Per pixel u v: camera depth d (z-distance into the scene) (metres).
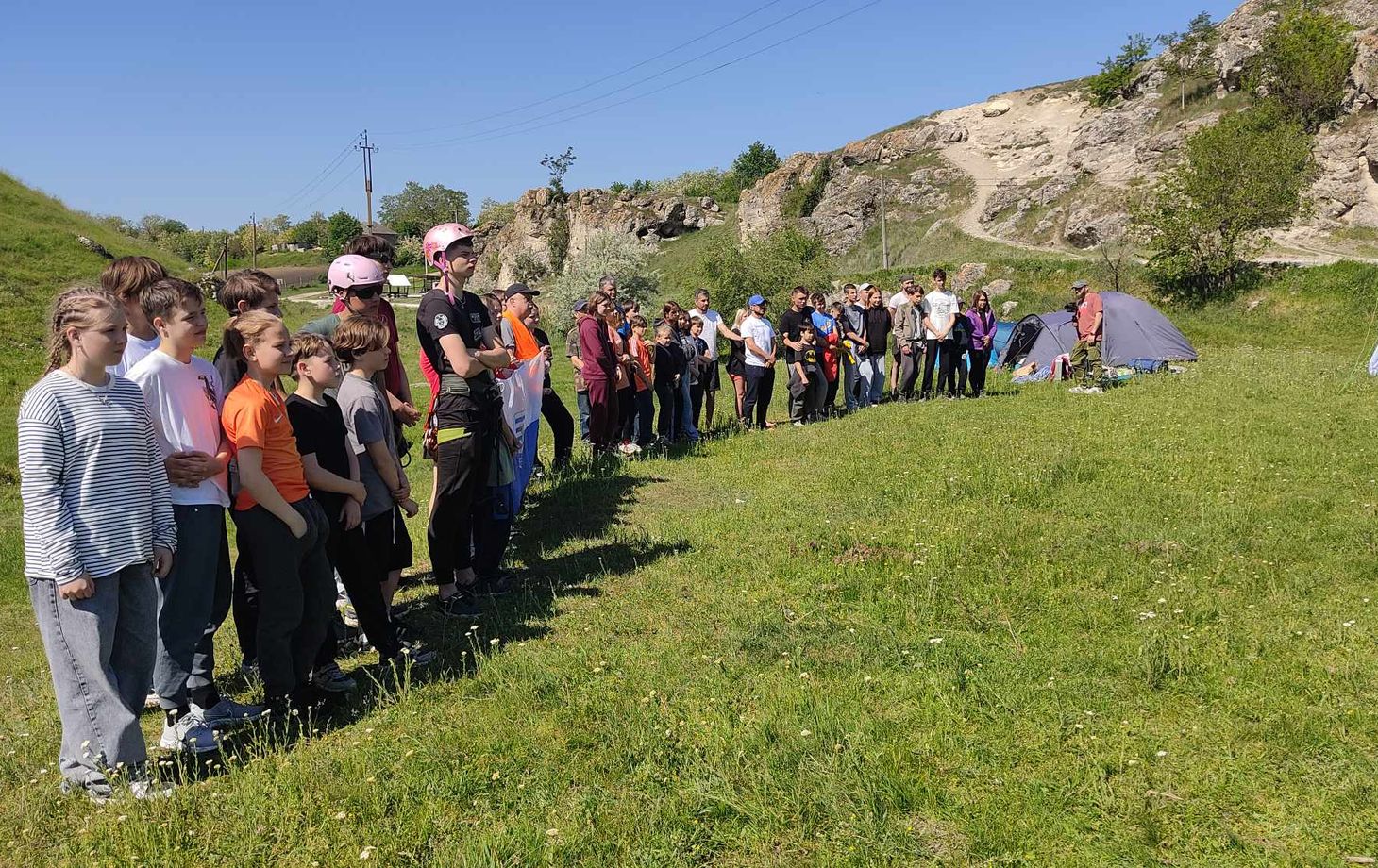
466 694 4.59
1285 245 35.72
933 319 15.01
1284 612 5.05
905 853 3.17
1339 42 41.47
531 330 10.11
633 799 3.53
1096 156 50.00
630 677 4.63
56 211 35.59
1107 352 18.94
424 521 9.19
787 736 3.90
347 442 4.94
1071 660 4.55
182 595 4.20
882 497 8.13
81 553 3.69
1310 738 3.73
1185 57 52.09
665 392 11.76
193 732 4.19
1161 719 3.99
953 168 57.81
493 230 82.44
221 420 4.30
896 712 4.13
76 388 3.73
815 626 5.15
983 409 13.16
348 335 5.26
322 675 4.78
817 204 62.19
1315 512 6.93
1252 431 10.26
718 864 3.19
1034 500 7.68
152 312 4.20
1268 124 40.50
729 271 35.56
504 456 6.16
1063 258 39.12
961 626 5.11
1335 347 24.36
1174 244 30.42
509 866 3.16
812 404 13.26
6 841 3.49
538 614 5.68
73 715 3.76
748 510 7.91
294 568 4.37
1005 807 3.39
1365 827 3.20
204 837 3.44
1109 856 3.12
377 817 3.51
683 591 5.96
